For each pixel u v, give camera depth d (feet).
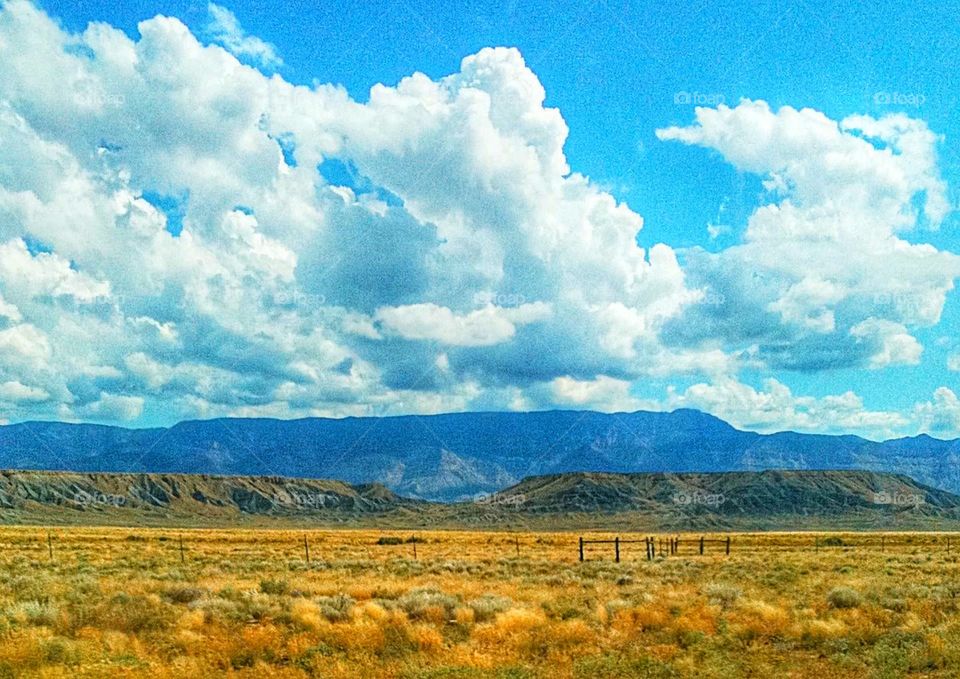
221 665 55.88
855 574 130.62
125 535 341.41
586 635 65.72
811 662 57.93
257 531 485.15
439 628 71.00
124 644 59.93
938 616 74.13
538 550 243.60
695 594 95.25
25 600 80.28
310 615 70.18
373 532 492.54
